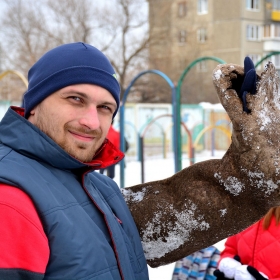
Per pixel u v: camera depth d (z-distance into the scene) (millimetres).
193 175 1596
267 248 2336
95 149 1396
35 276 1080
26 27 19984
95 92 1332
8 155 1240
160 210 1589
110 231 1324
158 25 23281
